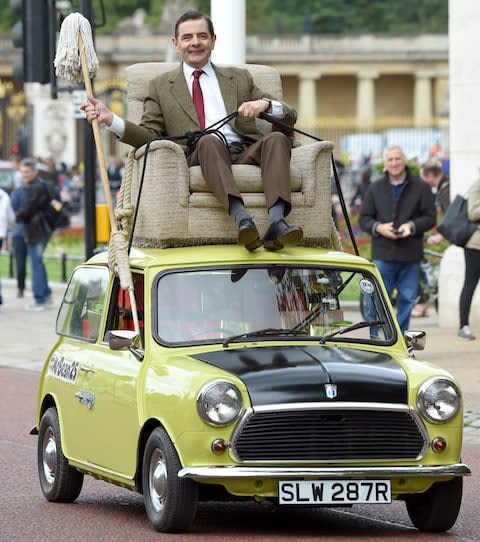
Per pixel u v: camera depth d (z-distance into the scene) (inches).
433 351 1114.7
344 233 1980.8
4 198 1593.3
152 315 586.6
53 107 4776.1
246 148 656.4
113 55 5753.0
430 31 6673.2
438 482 565.9
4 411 936.3
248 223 595.8
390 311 610.5
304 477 537.0
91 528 585.0
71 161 4776.1
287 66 5979.3
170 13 5816.9
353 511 636.7
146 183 621.3
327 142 632.4
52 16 1146.7
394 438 548.4
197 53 663.1
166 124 663.1
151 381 564.4
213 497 558.3
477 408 892.6
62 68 655.1
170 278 593.6
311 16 6702.8
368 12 6727.4
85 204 1138.0
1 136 4515.3
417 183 1061.8
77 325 657.0
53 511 629.3
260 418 537.0
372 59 5949.8
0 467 748.6
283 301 596.4
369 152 3353.8
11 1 1146.7
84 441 620.1
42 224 1526.8
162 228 613.0
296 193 632.4
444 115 4650.6
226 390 536.7
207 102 663.1
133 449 571.5
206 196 616.1
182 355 575.5
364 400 544.1
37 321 1435.8
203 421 536.1
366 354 581.6
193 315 588.7
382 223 1061.8
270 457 538.6
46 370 678.5
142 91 697.6
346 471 538.0
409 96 6087.6
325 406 538.6
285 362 556.7
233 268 598.2
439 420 551.2
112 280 622.5
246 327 589.6
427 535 572.4
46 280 1547.7
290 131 657.6
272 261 603.8
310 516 621.9
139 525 587.2
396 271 1065.5
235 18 1095.0
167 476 545.3
